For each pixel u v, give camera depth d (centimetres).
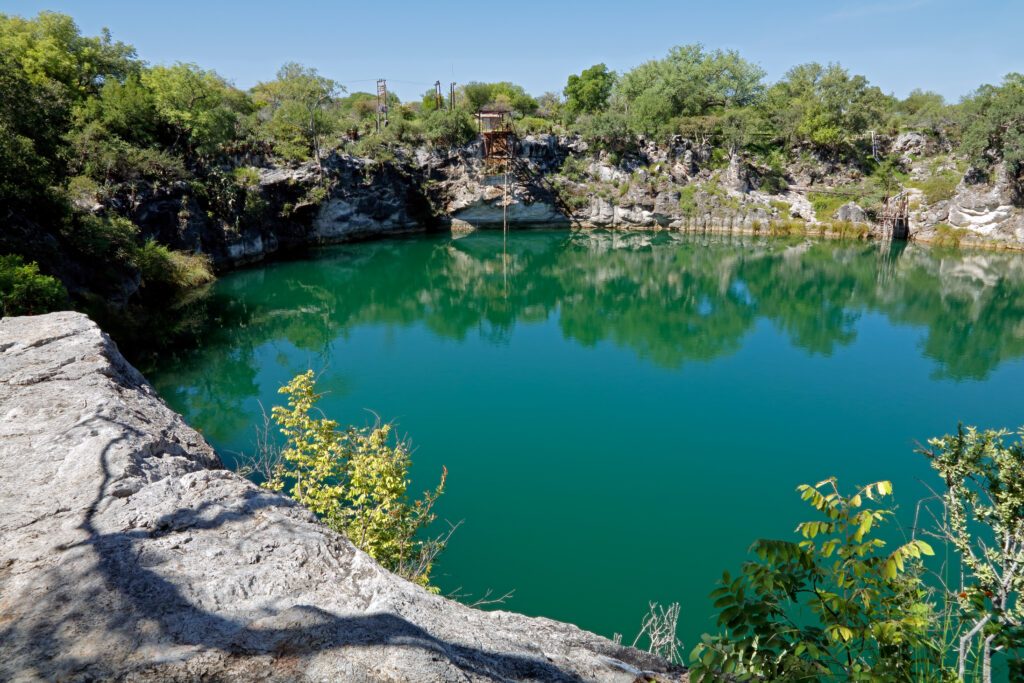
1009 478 603
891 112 10175
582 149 9119
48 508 448
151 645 330
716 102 10975
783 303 5359
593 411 2903
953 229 7556
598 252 7450
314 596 381
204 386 3053
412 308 5272
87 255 3578
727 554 1766
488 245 7806
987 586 573
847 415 2850
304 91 7000
